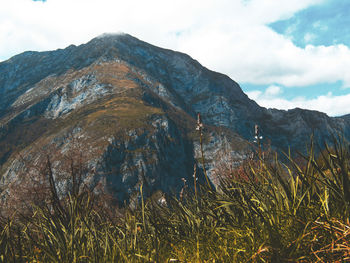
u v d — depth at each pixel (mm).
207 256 2480
